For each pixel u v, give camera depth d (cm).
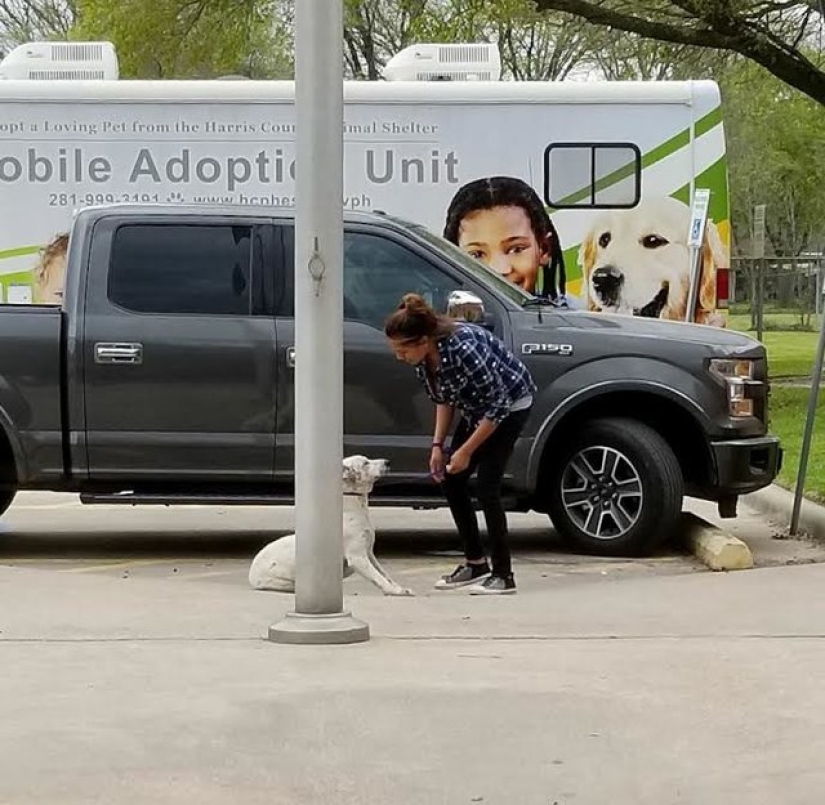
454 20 1967
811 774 502
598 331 958
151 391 941
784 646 690
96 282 950
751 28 2009
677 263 1377
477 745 534
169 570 950
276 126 1362
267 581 851
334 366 691
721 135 1373
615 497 962
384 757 521
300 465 696
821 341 1066
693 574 904
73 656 666
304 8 678
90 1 2241
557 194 1374
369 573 831
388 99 1366
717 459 953
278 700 589
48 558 1001
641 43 2275
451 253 982
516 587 860
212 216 959
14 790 485
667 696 598
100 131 1362
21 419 941
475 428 827
